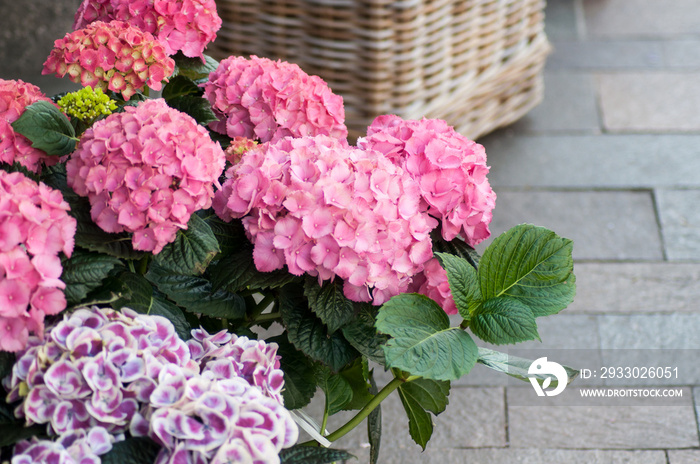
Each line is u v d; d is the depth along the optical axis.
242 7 2.42
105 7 1.38
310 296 1.03
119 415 0.84
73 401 0.84
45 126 1.06
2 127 1.05
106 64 1.23
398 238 1.03
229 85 1.32
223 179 1.24
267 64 1.32
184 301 1.05
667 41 4.08
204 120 1.35
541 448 2.16
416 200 1.07
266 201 1.00
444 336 1.00
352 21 2.36
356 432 2.23
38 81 3.44
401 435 2.22
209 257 1.01
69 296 0.91
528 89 3.26
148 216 0.95
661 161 3.24
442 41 2.57
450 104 2.75
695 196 3.06
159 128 0.97
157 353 0.90
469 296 1.06
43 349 0.85
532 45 3.13
